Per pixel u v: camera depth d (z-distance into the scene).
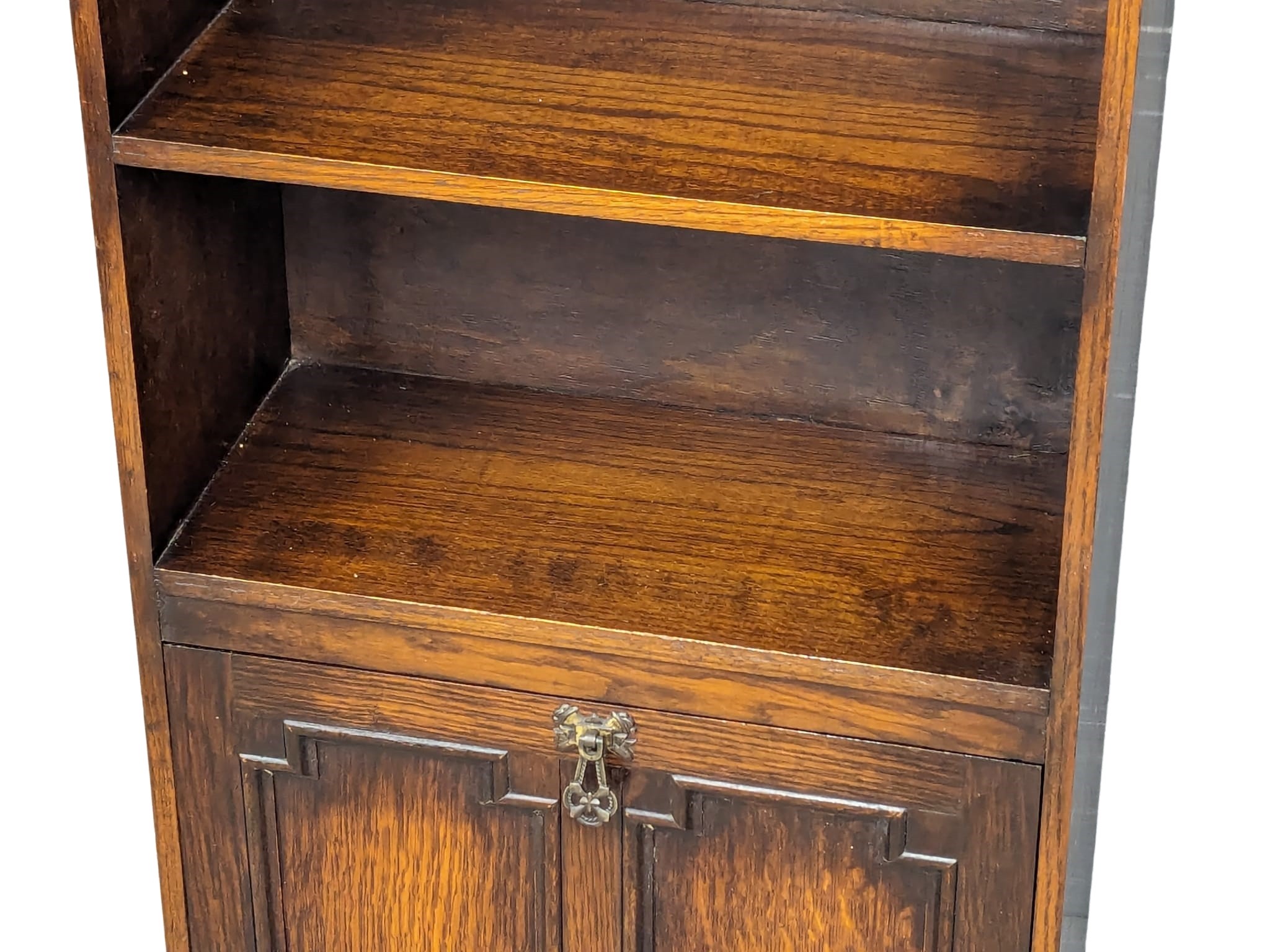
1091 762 1.17
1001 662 1.09
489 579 1.15
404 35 1.14
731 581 1.15
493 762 1.16
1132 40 0.92
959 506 1.19
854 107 1.08
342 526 1.19
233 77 1.11
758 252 1.22
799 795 1.13
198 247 1.17
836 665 1.09
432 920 1.22
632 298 1.25
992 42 1.12
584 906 1.19
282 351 1.29
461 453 1.24
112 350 1.11
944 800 1.11
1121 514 1.16
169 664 1.18
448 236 1.25
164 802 1.22
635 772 1.14
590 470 1.23
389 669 1.16
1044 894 1.11
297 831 1.21
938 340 1.21
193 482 1.19
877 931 1.15
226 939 1.25
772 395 1.25
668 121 1.08
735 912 1.17
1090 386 0.99
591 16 1.16
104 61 1.04
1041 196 1.01
